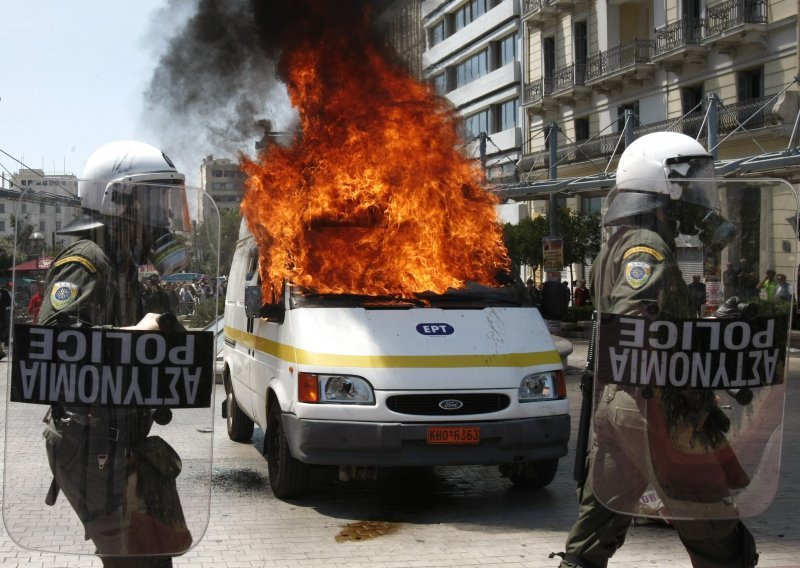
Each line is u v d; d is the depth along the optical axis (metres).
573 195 23.38
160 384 3.26
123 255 3.31
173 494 3.29
